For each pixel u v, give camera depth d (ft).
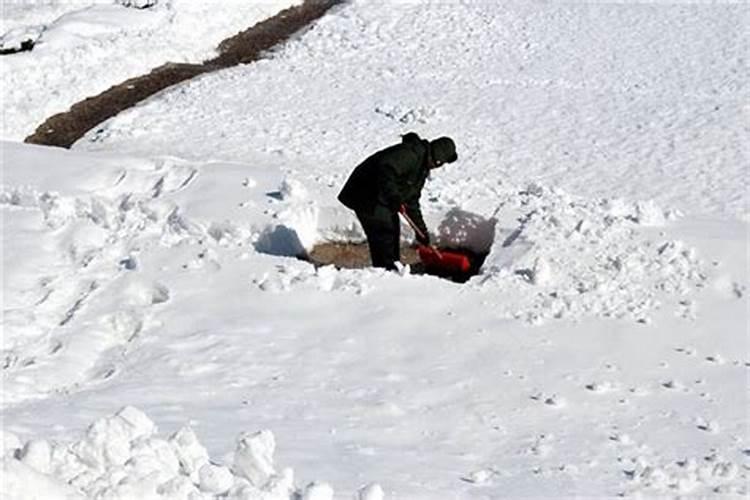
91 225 73.61
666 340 57.21
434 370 54.34
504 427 47.93
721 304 60.64
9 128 110.93
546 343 57.00
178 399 50.34
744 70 129.39
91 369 57.06
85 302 63.67
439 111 113.19
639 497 39.45
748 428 47.85
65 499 27.53
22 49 132.26
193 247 69.10
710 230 69.46
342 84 124.88
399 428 47.42
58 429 42.96
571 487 40.22
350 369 54.70
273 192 76.69
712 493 40.22
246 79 126.11
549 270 63.16
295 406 49.62
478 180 93.45
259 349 57.06
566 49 140.05
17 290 65.21
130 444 31.65
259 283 64.03
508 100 118.93
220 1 151.33
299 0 163.22
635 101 118.42
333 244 74.74
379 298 62.03
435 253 68.85
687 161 99.91
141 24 140.36
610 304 60.70
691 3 162.30
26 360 57.47
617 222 69.56
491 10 159.02
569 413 49.57
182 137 105.09
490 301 61.41
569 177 96.37
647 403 50.72
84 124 113.39
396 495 37.22
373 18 153.28
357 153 101.04
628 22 152.56
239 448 32.71
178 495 29.50
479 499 38.04
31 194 78.38
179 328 59.93
